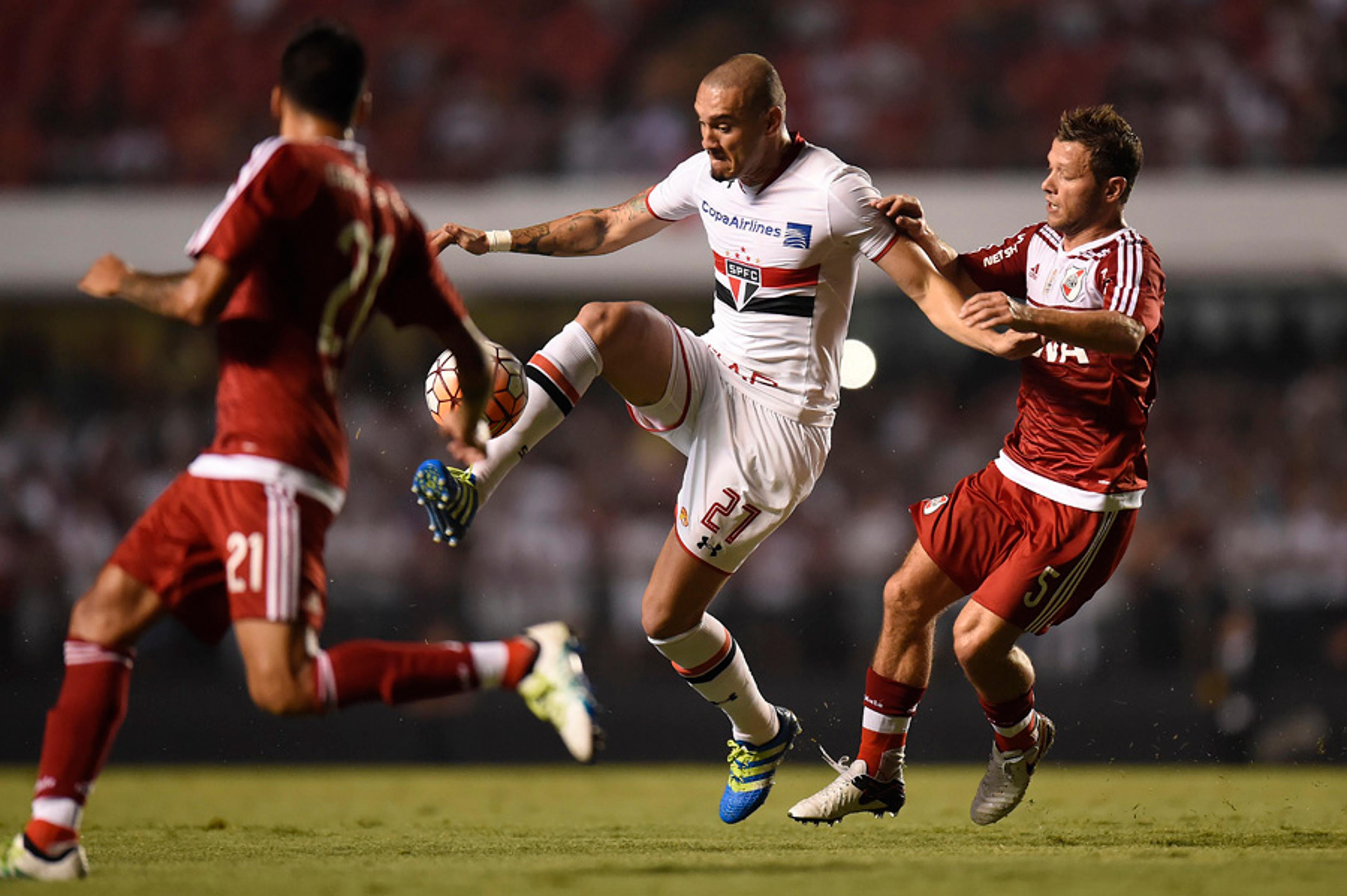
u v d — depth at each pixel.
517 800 28.56
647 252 56.28
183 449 61.69
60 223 58.78
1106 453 18.12
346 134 13.46
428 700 12.95
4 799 28.55
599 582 55.06
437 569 54.97
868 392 61.56
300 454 12.81
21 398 62.81
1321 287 59.41
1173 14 66.81
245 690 46.88
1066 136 18.02
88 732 13.51
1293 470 57.62
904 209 17.95
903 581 18.84
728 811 20.47
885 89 66.38
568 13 70.19
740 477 18.45
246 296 12.86
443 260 57.06
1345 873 13.61
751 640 49.53
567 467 58.72
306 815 24.84
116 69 68.44
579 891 12.32
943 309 17.73
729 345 18.83
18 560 57.25
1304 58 65.25
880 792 19.34
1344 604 48.09
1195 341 61.69
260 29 70.06
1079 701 46.38
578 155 65.44
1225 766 44.31
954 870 13.94
